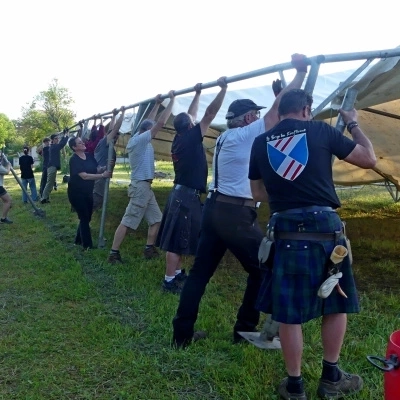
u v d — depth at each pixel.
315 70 3.23
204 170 4.89
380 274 5.77
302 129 2.71
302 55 3.24
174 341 3.73
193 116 5.00
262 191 2.99
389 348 2.28
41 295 5.11
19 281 5.58
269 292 2.82
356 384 2.94
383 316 4.23
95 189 9.12
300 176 2.67
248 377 3.13
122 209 11.59
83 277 5.69
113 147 7.32
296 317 2.66
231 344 3.71
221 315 4.29
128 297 4.97
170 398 3.00
